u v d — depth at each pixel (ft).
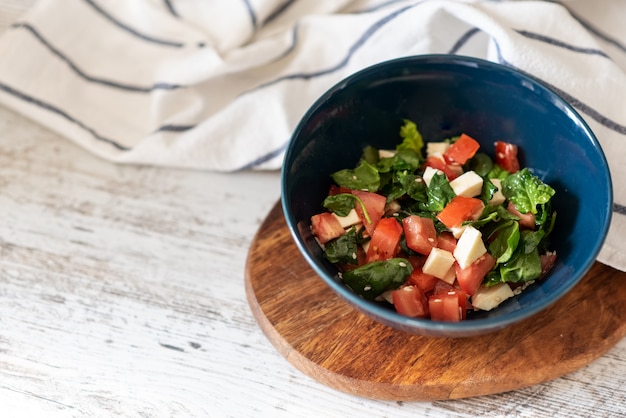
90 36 2.68
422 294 2.04
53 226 2.45
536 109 2.16
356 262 2.10
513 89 2.17
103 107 2.63
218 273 2.35
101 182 2.53
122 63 2.67
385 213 2.17
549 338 2.08
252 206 2.47
